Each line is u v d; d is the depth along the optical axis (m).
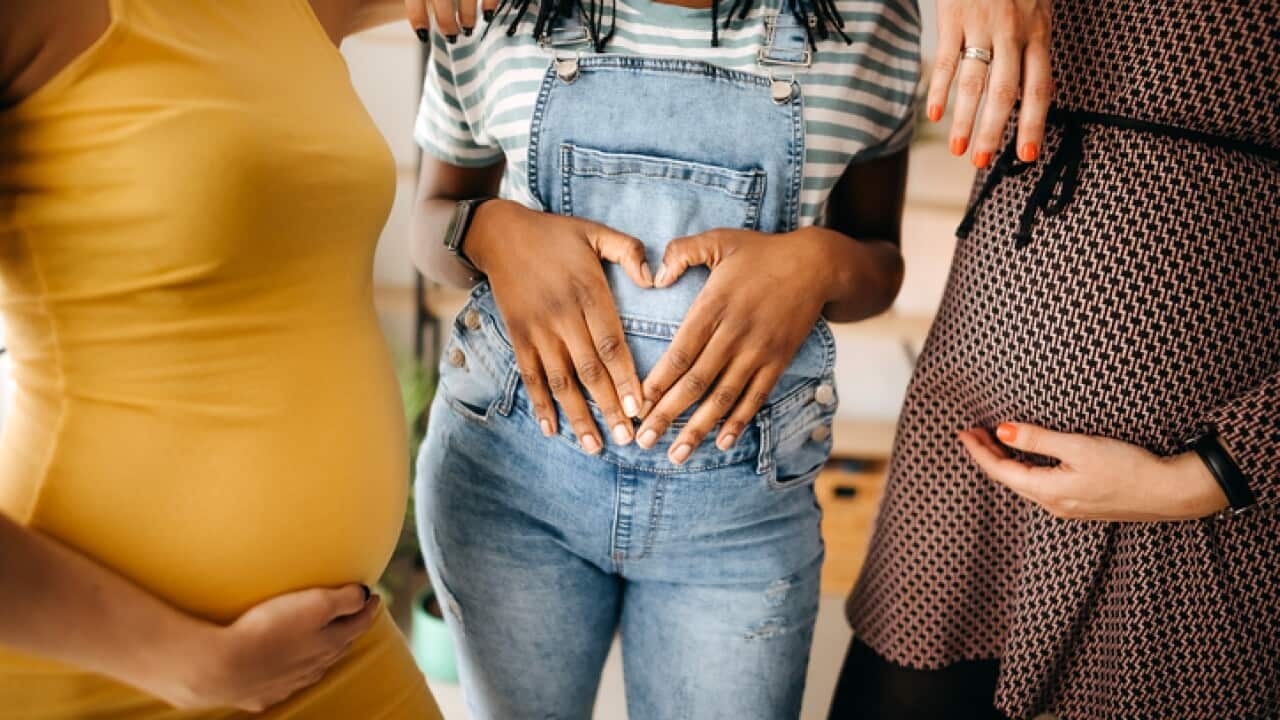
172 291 0.74
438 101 1.13
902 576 1.18
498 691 1.15
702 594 1.09
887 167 1.14
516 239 1.01
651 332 0.99
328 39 0.90
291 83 0.82
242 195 0.75
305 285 0.83
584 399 1.00
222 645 0.75
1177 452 0.97
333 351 0.86
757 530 1.06
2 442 0.78
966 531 1.14
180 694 0.75
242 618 0.78
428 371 2.82
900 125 1.08
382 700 0.95
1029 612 1.09
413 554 2.78
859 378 3.62
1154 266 0.94
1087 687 1.10
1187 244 0.93
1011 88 0.91
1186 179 0.93
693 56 1.00
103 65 0.71
